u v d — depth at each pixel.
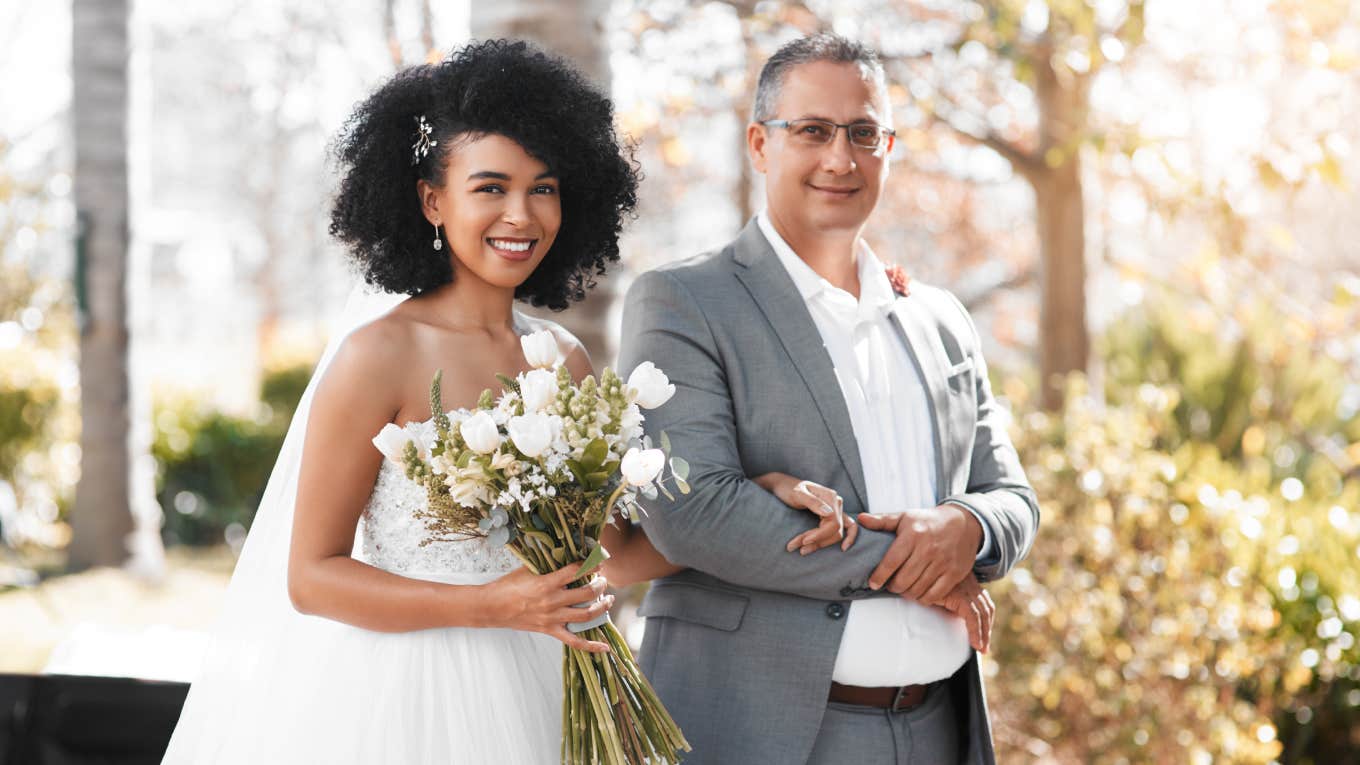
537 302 2.61
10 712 3.24
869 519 2.54
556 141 2.33
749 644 2.59
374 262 2.36
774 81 2.79
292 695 2.24
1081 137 5.82
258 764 2.23
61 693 3.28
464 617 2.13
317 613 2.18
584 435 2.05
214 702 2.32
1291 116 6.98
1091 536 4.26
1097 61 5.44
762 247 2.76
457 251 2.31
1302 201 12.27
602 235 2.58
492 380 2.33
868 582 2.52
